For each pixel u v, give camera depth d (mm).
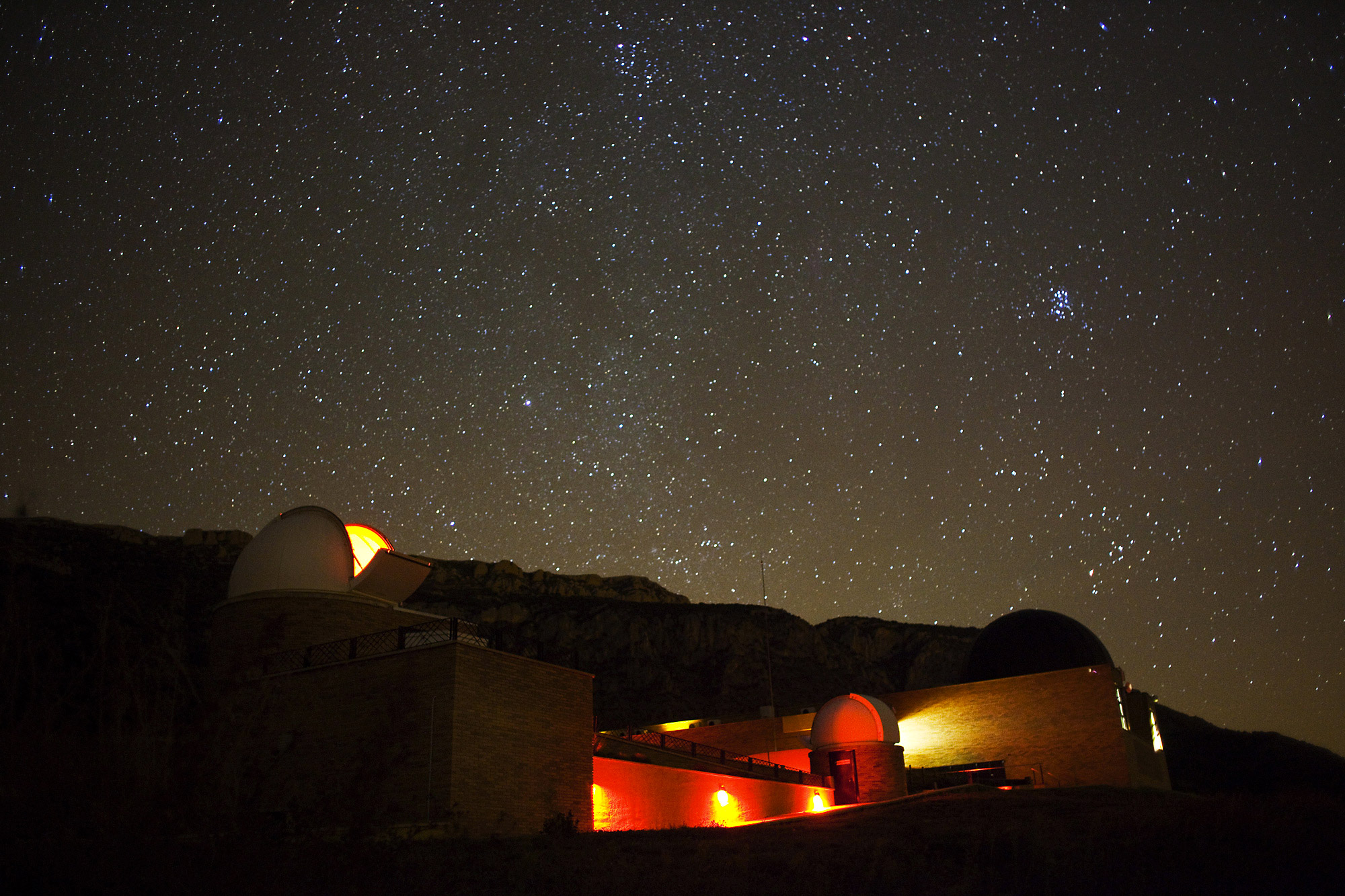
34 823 9133
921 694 40625
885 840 17984
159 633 10156
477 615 89125
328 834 13195
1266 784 63656
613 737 28625
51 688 9227
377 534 27938
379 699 20750
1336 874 14656
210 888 9781
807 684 87812
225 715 10742
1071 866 15344
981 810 22734
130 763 9469
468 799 19438
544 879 13836
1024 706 38625
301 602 23719
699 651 90000
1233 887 14211
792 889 14016
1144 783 38375
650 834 20156
